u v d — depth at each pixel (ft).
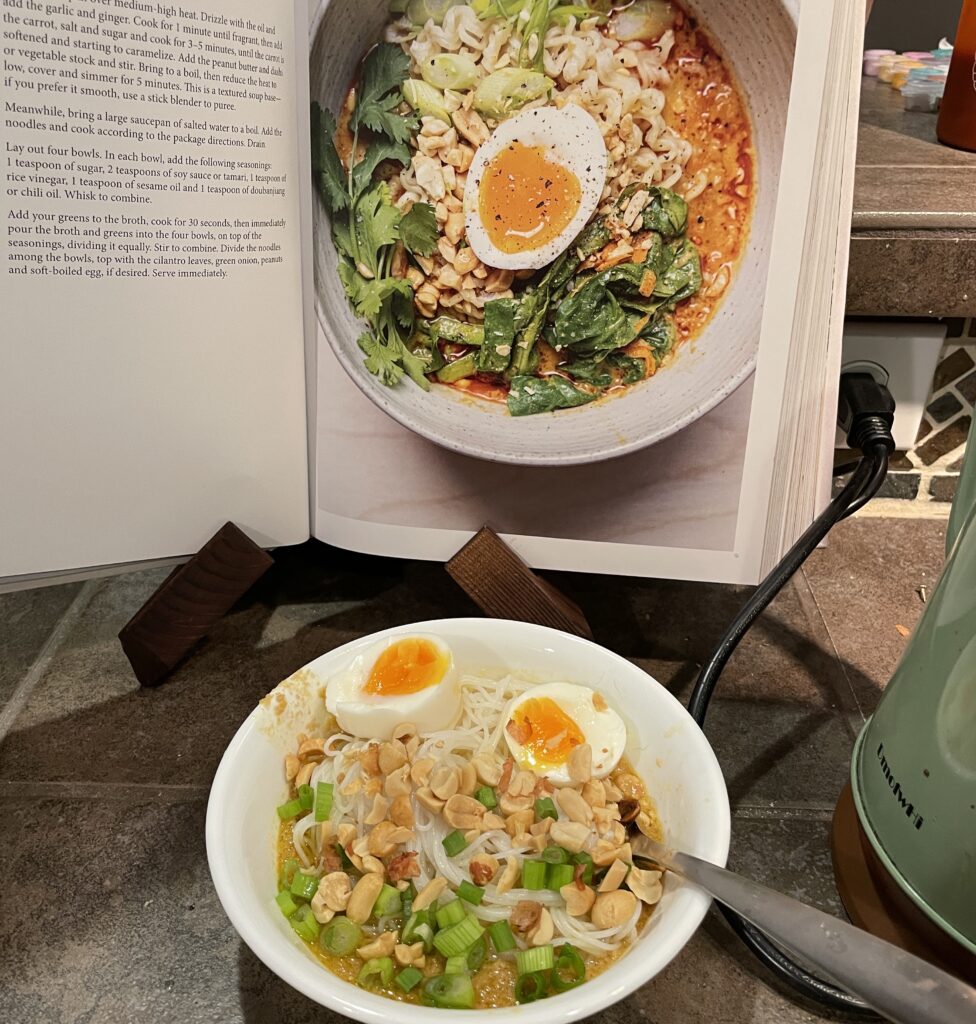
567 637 1.64
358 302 1.74
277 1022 1.34
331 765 1.54
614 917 1.28
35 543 1.75
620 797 1.48
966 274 1.89
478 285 1.67
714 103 1.50
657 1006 1.36
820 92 1.46
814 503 1.71
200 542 1.90
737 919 1.40
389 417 1.79
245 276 1.70
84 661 2.06
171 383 1.73
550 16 1.51
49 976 1.41
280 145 1.65
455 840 1.42
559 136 1.57
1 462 1.66
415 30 1.56
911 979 0.95
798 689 1.94
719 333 1.61
